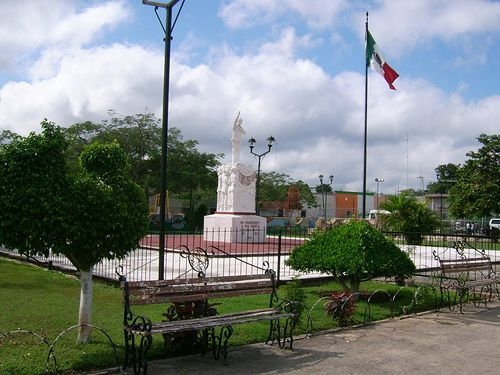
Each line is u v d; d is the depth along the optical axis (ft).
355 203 250.98
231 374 19.83
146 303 20.67
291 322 24.27
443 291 38.81
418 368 21.26
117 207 21.17
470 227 144.87
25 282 39.09
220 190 87.20
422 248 73.61
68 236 20.36
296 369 20.66
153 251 63.57
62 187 20.49
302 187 229.86
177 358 21.70
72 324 26.03
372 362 21.95
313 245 34.60
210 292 23.09
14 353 20.70
